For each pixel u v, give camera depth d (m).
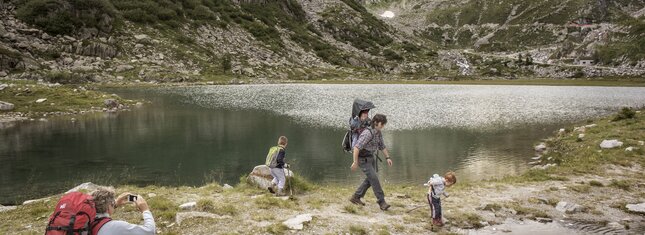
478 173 20.73
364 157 10.67
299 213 10.48
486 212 11.00
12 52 85.06
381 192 10.79
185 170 21.44
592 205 11.70
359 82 118.69
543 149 26.67
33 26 102.69
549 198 12.39
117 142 28.64
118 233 4.93
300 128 35.94
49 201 11.42
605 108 53.44
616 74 162.12
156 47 115.06
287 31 173.50
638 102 61.94
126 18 125.50
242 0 177.62
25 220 9.75
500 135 32.88
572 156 20.33
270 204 11.15
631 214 10.91
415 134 33.41
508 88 97.69
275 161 12.19
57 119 39.12
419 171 21.36
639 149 19.09
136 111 46.78
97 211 5.04
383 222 9.97
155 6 136.12
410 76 148.62
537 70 180.25
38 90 49.56
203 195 12.23
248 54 134.62
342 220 9.96
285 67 132.62
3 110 40.75
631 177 15.20
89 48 101.00
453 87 100.38
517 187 14.00
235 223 9.51
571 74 166.88
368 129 10.43
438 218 9.70
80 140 29.19
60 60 94.31
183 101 58.91
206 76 106.50
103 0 119.25
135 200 5.60
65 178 19.41
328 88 90.12
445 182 9.73
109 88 78.38
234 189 13.27
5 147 26.47
